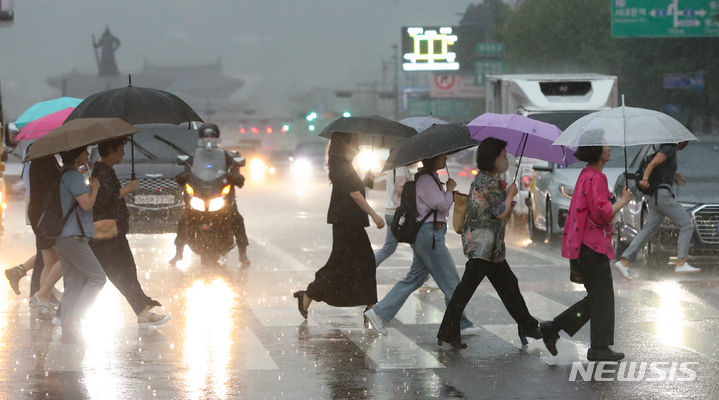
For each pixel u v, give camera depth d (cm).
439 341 2414
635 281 3500
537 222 4981
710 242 3709
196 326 2705
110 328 2681
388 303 2559
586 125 2284
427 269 2553
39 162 2864
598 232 2228
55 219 2511
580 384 2048
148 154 5009
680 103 14100
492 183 2350
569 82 5809
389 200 3228
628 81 14488
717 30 10525
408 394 1983
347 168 2616
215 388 2034
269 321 2778
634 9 10544
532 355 2331
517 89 5788
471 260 2367
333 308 2991
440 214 2484
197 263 4106
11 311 2939
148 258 4272
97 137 2497
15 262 4188
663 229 3725
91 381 2094
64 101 3497
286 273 3788
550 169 4747
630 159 4641
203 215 3906
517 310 2397
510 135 2577
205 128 4034
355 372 2173
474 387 2033
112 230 2569
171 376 2139
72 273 2539
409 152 2420
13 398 1956
